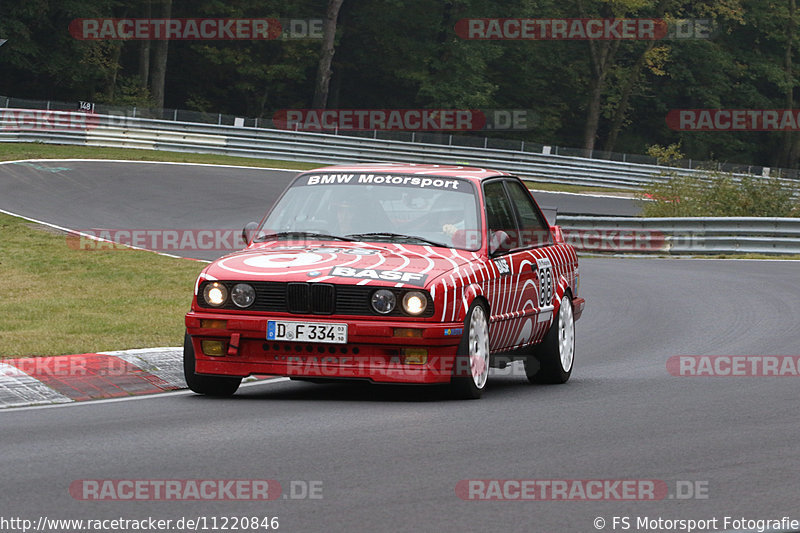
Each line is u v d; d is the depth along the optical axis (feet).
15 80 498.28
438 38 551.59
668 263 204.44
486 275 77.77
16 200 244.01
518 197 91.15
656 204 255.91
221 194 283.18
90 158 325.42
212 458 54.90
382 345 72.18
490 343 79.51
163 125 369.91
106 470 52.01
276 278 73.20
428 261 76.18
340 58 556.10
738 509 46.80
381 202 82.53
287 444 58.65
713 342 110.63
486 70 579.07
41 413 69.10
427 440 60.18
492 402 74.84
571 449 58.34
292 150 385.70
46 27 483.92
